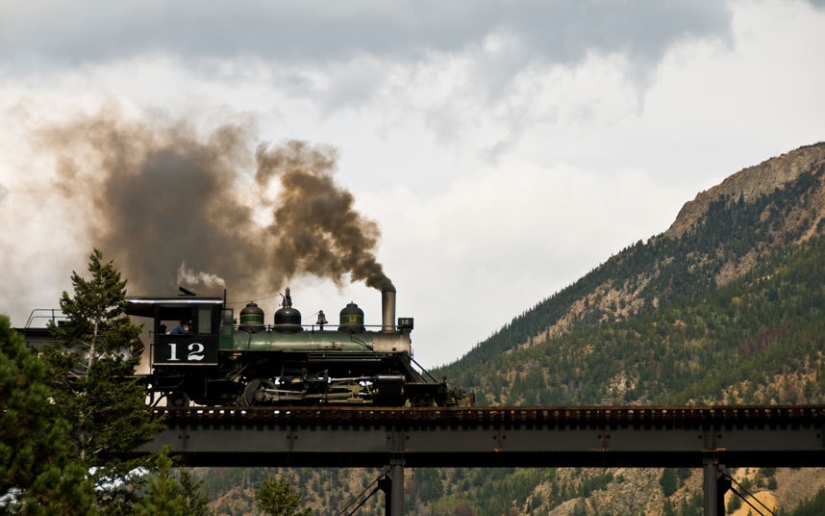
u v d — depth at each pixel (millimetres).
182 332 83562
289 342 85312
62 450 53156
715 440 77188
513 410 77000
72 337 73625
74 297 74062
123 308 75375
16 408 51656
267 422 76938
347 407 78188
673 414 77062
